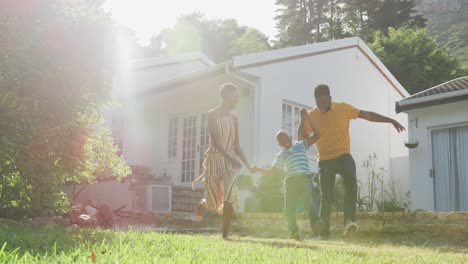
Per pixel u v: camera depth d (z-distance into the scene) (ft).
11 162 19.90
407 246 18.97
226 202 17.75
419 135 36.88
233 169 17.65
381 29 160.25
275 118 41.29
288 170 20.26
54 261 8.13
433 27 376.27
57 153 21.22
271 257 10.26
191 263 8.41
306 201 21.24
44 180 20.68
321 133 20.22
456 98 34.24
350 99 50.67
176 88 43.27
